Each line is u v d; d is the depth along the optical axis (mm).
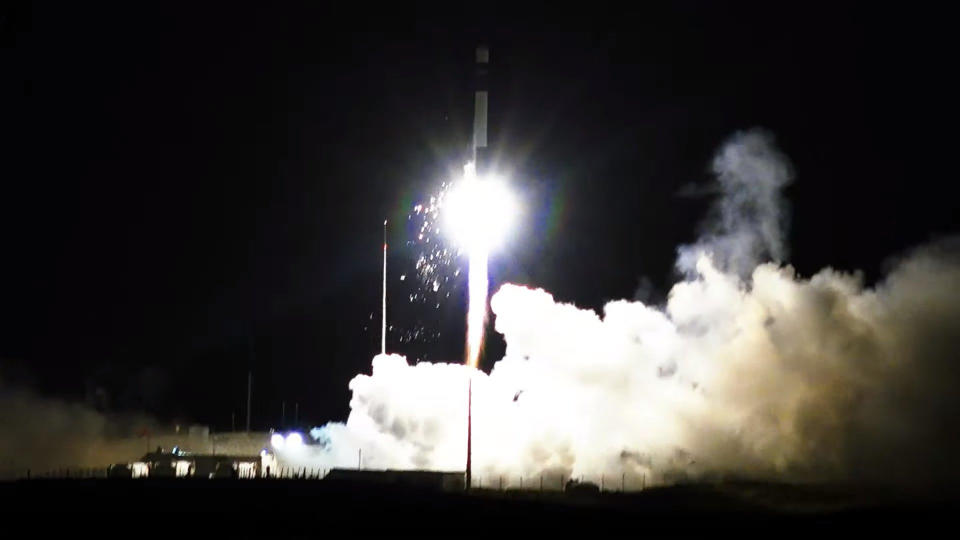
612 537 38906
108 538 38531
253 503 44938
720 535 39250
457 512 43188
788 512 43875
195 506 44375
